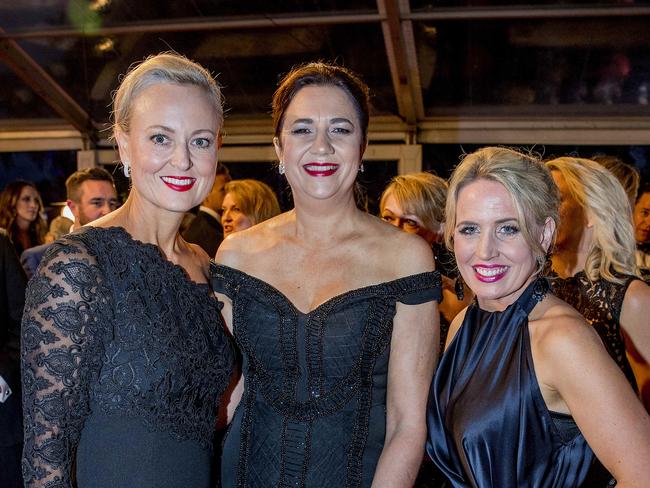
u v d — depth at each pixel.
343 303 2.33
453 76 6.70
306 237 2.46
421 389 2.33
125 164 2.18
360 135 2.38
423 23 6.11
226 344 2.25
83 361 1.89
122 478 1.96
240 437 2.39
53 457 1.86
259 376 2.38
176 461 2.04
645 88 6.62
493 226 2.03
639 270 3.06
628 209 2.76
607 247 2.71
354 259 2.41
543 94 6.82
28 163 7.85
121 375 1.96
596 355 1.88
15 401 3.61
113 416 1.96
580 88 6.71
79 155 7.69
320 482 2.30
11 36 6.59
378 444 2.34
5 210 5.95
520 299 2.07
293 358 2.34
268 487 2.33
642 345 2.61
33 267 5.28
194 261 2.42
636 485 1.80
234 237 2.55
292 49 6.67
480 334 2.14
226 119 7.56
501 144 7.11
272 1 6.12
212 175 2.18
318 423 2.32
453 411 2.11
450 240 2.19
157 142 2.09
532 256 2.05
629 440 1.82
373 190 7.29
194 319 2.13
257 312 2.39
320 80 2.35
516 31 6.20
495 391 2.02
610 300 2.65
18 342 3.65
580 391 1.87
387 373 2.37
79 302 1.89
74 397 1.88
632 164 6.91
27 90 7.38
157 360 2.00
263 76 7.02
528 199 2.02
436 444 2.18
